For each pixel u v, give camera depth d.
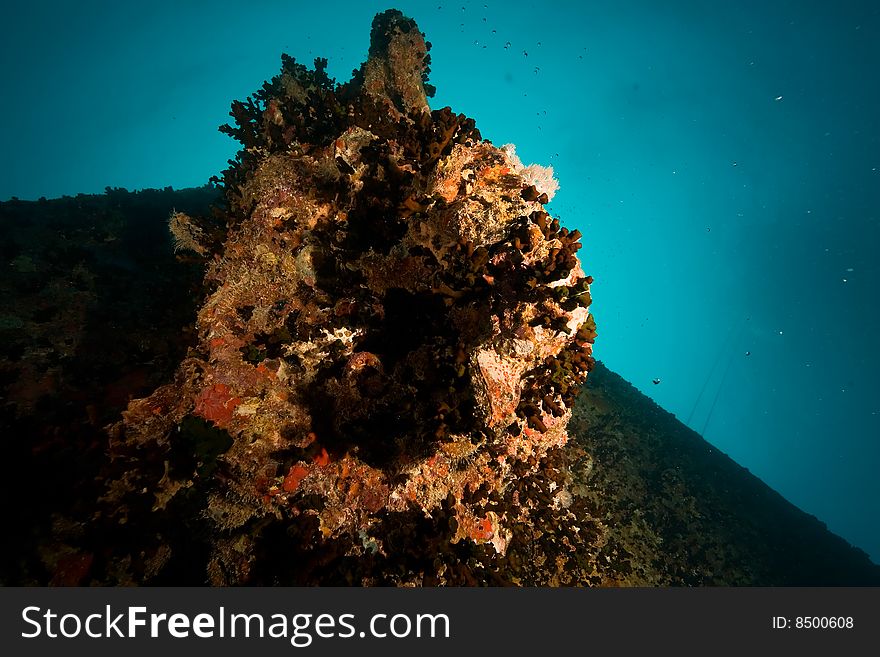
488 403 1.34
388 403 1.34
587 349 1.64
